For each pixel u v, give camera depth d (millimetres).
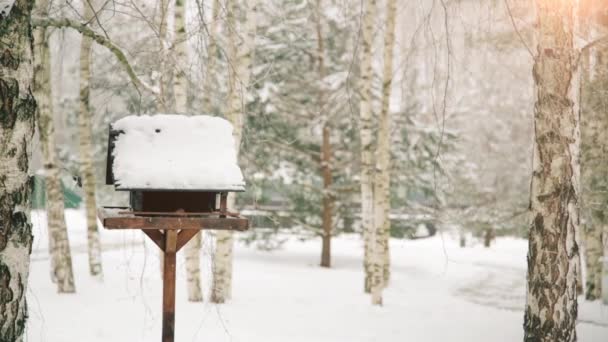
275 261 20281
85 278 13641
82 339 7879
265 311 10883
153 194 4844
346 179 19938
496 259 23562
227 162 4953
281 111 18516
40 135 11906
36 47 11086
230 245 11805
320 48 19031
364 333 9570
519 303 14438
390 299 13547
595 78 12164
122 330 8516
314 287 14703
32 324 8602
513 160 24516
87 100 13547
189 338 8336
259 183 17406
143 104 9172
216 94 8508
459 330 10070
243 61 11266
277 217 19719
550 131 6953
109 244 22266
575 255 7004
